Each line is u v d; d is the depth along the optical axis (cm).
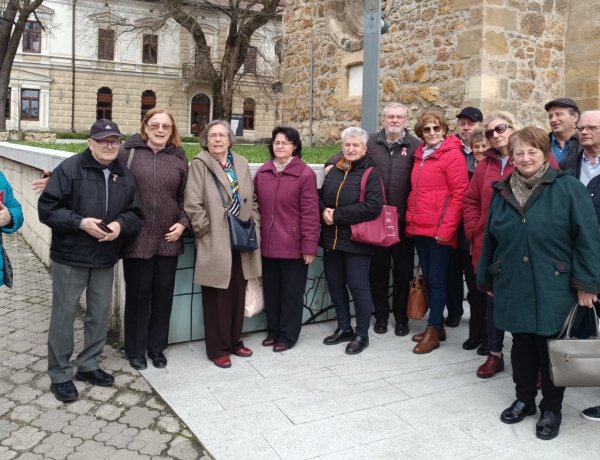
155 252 372
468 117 455
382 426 311
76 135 2494
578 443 296
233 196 386
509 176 316
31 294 568
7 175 945
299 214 410
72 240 329
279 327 434
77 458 278
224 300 390
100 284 348
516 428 311
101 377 359
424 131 424
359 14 1039
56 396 340
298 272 419
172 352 416
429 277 431
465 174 412
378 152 455
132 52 3553
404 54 905
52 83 3428
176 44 3631
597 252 285
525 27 803
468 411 330
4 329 464
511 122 376
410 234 434
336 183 420
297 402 338
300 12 1182
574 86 834
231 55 2381
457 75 810
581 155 358
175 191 377
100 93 3553
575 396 355
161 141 369
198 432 302
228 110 2406
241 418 318
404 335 464
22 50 3331
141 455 282
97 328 355
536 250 293
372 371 388
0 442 291
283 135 406
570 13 833
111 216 334
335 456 280
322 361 404
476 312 427
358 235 407
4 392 348
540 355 306
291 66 1220
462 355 423
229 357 399
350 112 1045
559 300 291
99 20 3284
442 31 832
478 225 384
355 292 422
